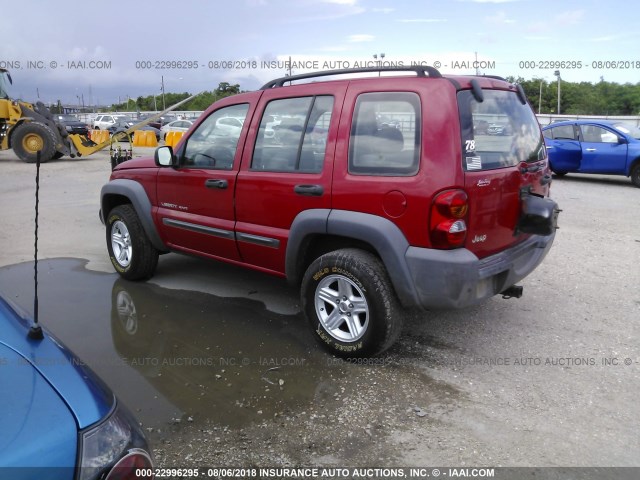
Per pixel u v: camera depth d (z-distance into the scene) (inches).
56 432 61.3
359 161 146.9
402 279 140.3
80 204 390.3
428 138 135.9
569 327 175.9
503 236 151.7
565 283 217.9
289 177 159.9
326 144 152.9
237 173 174.6
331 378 144.7
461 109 136.9
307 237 157.9
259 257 175.5
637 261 247.4
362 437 119.3
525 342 165.3
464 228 135.7
